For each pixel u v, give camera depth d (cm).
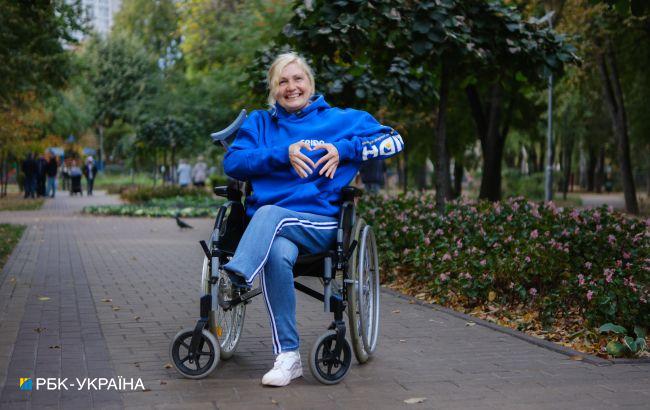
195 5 2756
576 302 589
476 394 401
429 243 777
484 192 1761
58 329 561
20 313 620
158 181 4891
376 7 741
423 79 1019
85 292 745
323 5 742
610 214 802
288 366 416
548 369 454
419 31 746
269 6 2053
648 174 4156
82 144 5381
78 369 445
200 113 3050
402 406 379
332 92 961
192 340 424
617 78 2155
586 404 383
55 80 1970
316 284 814
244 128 452
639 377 436
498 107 1741
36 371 439
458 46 773
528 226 777
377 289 493
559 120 3048
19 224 1717
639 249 714
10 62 1741
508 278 655
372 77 994
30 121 2812
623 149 2194
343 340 421
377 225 873
